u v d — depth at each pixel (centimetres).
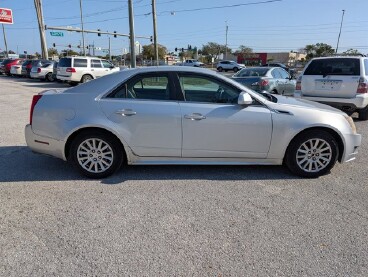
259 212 362
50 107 447
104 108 440
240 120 441
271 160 460
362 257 284
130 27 2450
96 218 345
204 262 275
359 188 431
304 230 326
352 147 467
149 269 265
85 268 266
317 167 463
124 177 460
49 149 455
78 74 2044
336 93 814
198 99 450
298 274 261
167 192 411
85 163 453
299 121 447
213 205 378
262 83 1073
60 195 400
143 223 336
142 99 447
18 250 289
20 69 2919
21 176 462
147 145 447
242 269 267
